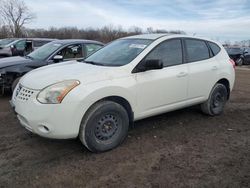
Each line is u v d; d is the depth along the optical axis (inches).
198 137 196.1
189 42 219.6
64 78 158.9
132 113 180.9
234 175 146.2
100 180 140.2
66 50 318.0
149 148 176.1
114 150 172.2
